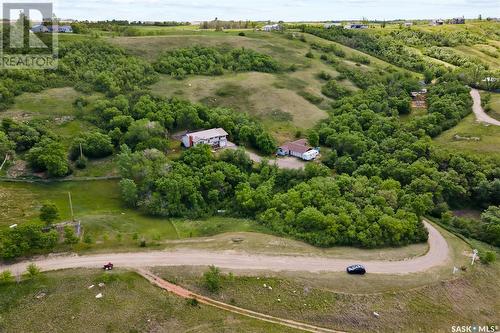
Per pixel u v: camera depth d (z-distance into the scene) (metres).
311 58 178.50
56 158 102.00
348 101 145.38
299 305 64.50
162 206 92.31
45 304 60.41
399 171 104.19
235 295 65.06
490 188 99.00
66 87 131.25
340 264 74.25
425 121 128.12
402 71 181.38
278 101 143.12
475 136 119.69
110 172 107.56
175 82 145.12
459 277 72.94
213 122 124.94
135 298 62.50
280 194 96.31
